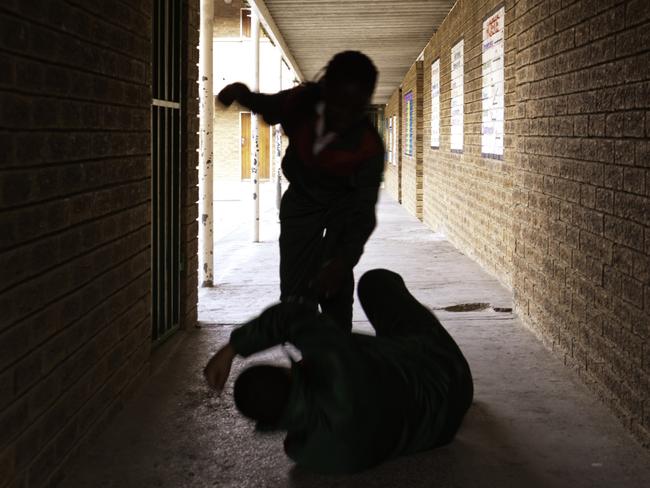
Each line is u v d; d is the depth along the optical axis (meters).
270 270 9.56
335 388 3.03
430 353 3.50
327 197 3.86
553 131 5.29
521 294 6.25
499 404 4.32
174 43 5.61
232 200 22.94
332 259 3.41
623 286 3.99
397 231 14.09
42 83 2.99
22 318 2.86
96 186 3.67
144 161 4.52
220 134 32.06
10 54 2.71
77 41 3.37
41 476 3.09
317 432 3.05
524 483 3.32
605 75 4.25
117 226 4.03
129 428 3.93
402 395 3.24
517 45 6.32
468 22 10.32
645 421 3.69
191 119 6.01
